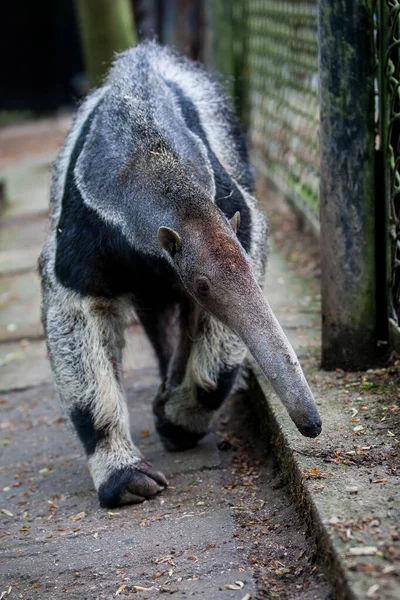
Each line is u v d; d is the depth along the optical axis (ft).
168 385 15.52
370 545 9.49
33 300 25.85
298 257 24.85
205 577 10.88
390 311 15.07
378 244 15.20
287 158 30.09
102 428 14.01
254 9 36.29
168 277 13.60
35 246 31.99
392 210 14.67
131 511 13.42
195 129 14.70
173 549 11.75
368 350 15.46
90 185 13.53
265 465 14.34
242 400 17.38
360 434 12.54
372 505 10.40
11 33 78.02
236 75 39.50
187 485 14.10
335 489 10.96
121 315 14.48
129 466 13.80
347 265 15.16
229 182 14.34
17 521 13.79
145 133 13.07
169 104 14.14
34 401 19.44
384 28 14.15
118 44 33.78
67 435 17.61
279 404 14.15
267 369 10.25
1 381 20.53
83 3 33.32
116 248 13.25
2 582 11.63
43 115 79.10
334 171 14.93
